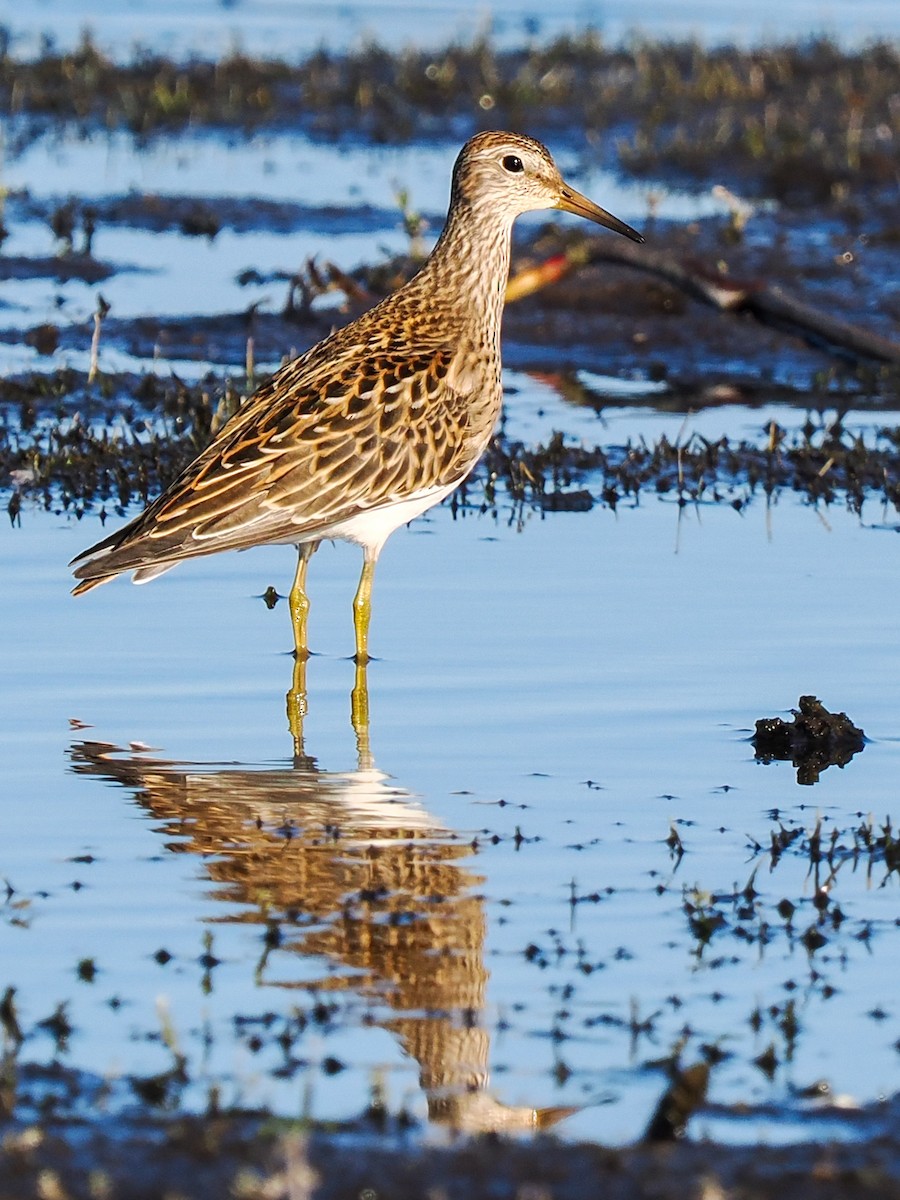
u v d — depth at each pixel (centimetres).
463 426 1327
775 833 1027
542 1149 732
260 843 1009
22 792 1068
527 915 940
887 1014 855
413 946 905
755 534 1570
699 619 1358
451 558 1501
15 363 2025
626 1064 812
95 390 1938
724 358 2152
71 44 3675
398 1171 711
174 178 2880
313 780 1091
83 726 1166
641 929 930
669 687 1234
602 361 2136
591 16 4094
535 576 1455
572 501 1645
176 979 872
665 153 2934
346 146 3138
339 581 1449
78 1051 812
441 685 1240
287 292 2298
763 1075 805
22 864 980
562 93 3344
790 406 1986
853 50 3616
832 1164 723
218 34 3894
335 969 884
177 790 1075
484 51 3534
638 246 2122
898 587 1427
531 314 2242
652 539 1554
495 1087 792
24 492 1619
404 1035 832
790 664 1273
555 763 1123
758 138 2934
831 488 1695
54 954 891
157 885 960
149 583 1429
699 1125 764
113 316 2203
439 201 2773
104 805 1055
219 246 2534
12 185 2792
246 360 2061
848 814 1064
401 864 989
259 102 3306
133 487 1634
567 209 1449
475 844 1013
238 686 1236
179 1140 729
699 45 3553
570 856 1002
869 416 1941
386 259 2423
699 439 1812
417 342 1338
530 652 1292
